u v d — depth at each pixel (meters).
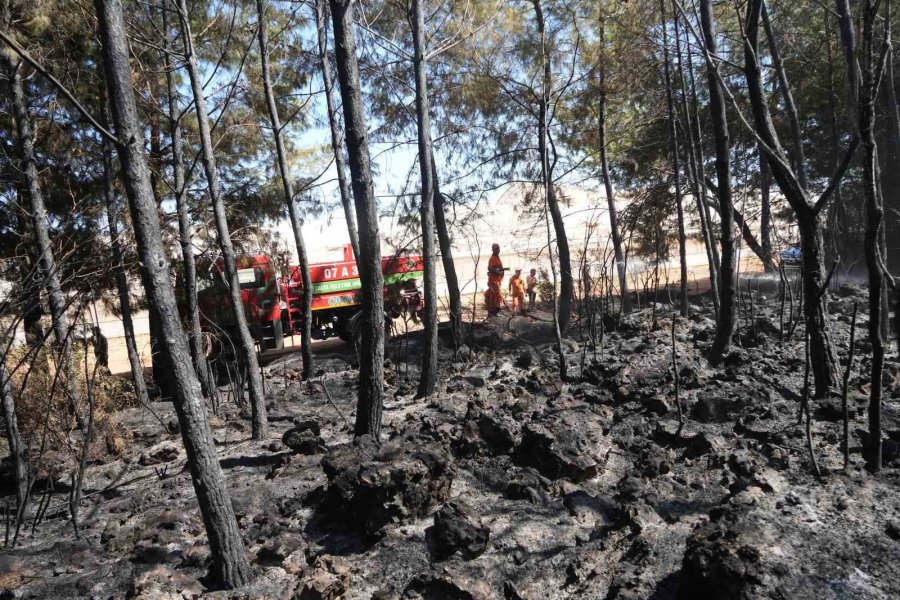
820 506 3.52
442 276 24.88
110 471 6.61
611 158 13.76
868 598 2.68
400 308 13.41
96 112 10.81
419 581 3.53
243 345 7.07
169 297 3.55
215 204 7.11
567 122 12.72
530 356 8.82
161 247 3.55
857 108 4.27
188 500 5.41
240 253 13.08
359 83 5.73
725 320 6.98
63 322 6.69
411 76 11.47
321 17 9.90
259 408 7.09
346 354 13.23
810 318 4.08
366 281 5.80
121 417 9.10
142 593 3.46
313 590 3.51
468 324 13.08
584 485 4.78
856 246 12.49
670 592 3.17
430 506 4.48
